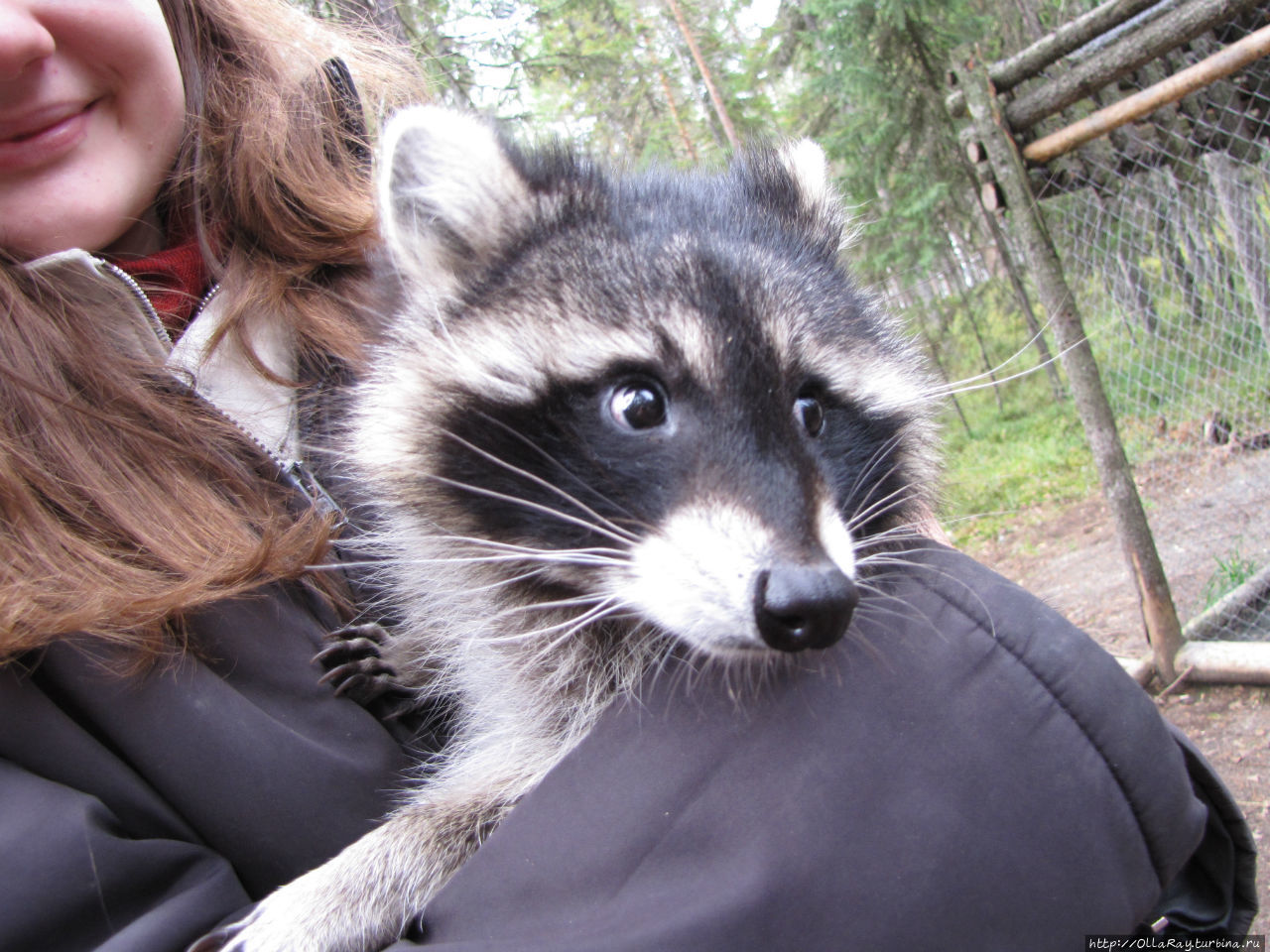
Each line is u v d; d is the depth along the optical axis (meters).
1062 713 0.19
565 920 0.18
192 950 0.18
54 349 0.22
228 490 0.24
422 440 0.27
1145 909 0.19
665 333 0.24
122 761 0.20
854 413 0.28
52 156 0.24
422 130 0.27
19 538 0.20
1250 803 0.53
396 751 0.25
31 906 0.17
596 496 0.25
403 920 0.23
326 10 0.54
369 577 0.30
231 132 0.28
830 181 0.33
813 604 0.21
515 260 0.27
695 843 0.18
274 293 0.27
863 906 0.18
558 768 0.20
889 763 0.19
